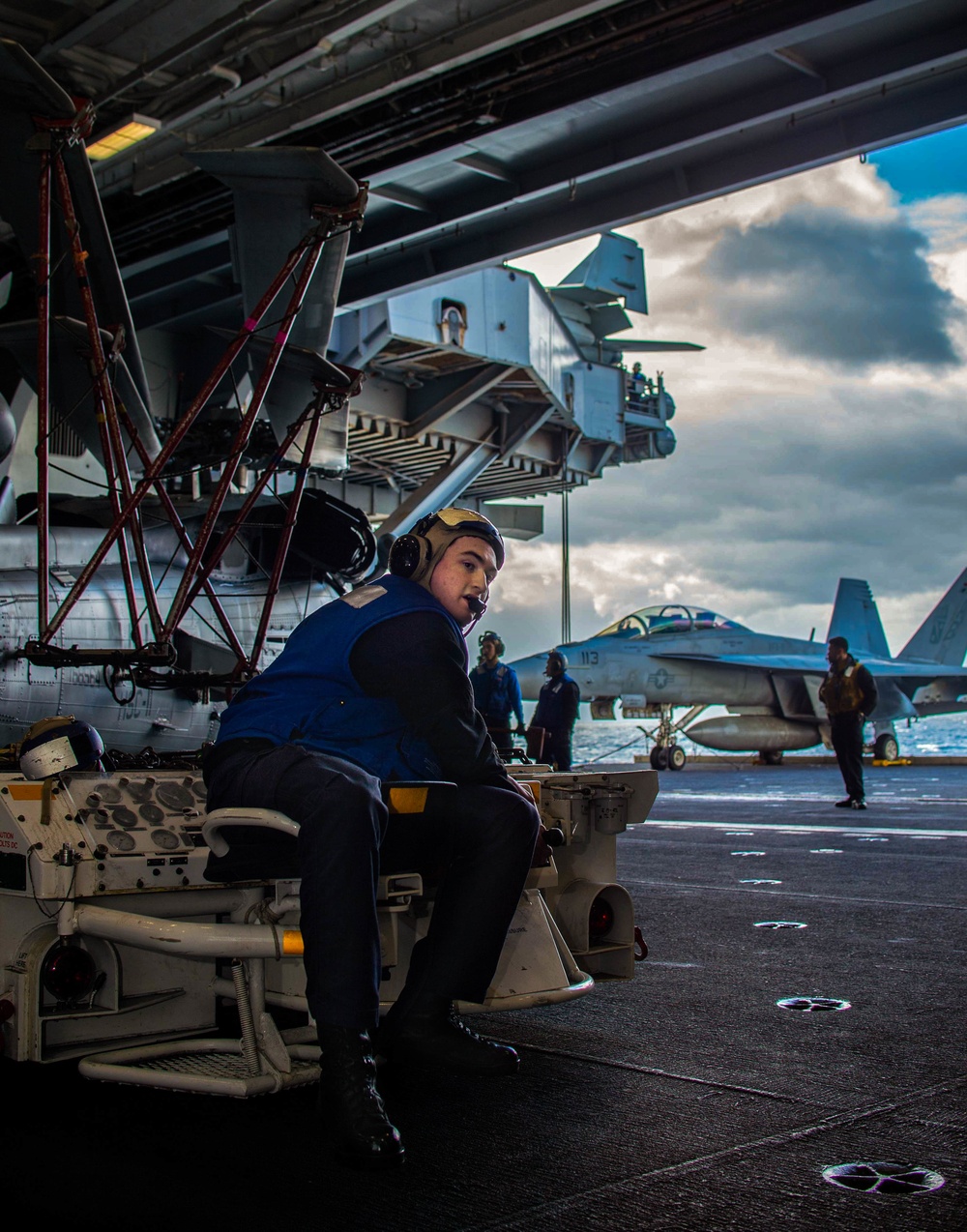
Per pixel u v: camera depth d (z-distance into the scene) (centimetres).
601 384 2684
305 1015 327
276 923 273
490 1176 223
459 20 994
